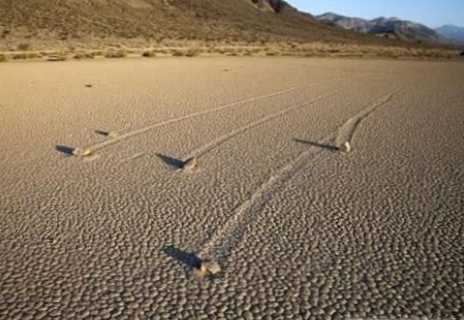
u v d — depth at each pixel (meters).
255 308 5.60
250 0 153.75
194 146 12.07
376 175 10.30
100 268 6.32
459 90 24.95
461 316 5.59
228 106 17.58
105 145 11.94
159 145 12.05
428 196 9.17
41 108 16.36
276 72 32.12
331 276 6.32
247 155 11.45
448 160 11.53
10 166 10.12
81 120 14.61
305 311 5.57
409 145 12.84
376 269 6.52
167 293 5.83
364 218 8.10
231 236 7.32
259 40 77.56
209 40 68.94
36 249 6.75
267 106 17.89
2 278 6.02
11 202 8.26
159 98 18.95
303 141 12.90
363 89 24.06
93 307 5.51
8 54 37.34
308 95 21.14
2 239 6.99
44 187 9.01
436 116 16.98
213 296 5.80
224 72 30.84
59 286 5.89
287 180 9.80
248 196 8.89
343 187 9.51
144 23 73.00
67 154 11.10
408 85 26.66
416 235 7.54
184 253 6.78
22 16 55.69
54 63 33.56
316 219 8.00
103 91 20.55
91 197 8.62
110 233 7.29
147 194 8.84
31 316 5.31
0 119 14.48
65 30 55.28
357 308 5.66
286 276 6.29
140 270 6.31
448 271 6.54
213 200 8.66
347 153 11.88
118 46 51.22
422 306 5.75
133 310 5.48
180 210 8.19
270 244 7.11
